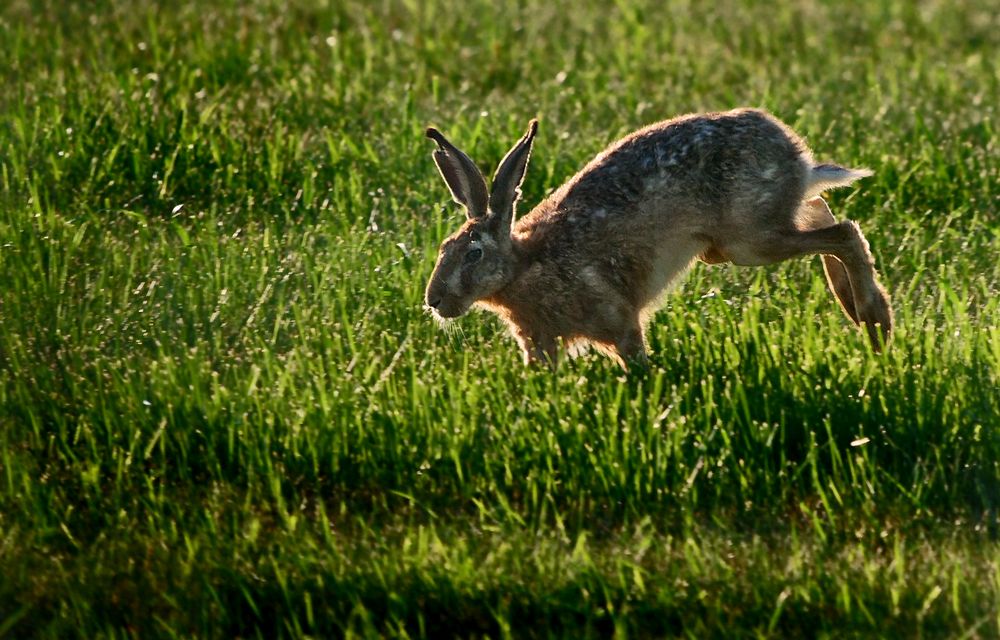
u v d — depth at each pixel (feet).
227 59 75.20
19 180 59.41
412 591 35.99
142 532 39.04
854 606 35.14
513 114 68.33
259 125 66.69
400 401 42.50
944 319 49.06
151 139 62.85
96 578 37.09
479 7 91.35
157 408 42.52
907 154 63.41
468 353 46.52
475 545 37.78
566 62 79.30
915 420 41.50
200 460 41.73
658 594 35.47
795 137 47.06
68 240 54.08
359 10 89.35
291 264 53.21
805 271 53.36
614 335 46.16
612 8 94.07
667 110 70.74
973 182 60.70
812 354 44.62
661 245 46.06
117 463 41.11
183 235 54.19
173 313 49.67
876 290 46.93
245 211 59.06
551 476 39.91
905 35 88.48
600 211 45.52
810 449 40.24
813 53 83.15
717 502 39.42
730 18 91.76
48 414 43.21
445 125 67.26
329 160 63.26
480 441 41.22
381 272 51.78
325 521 37.70
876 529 38.11
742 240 46.26
